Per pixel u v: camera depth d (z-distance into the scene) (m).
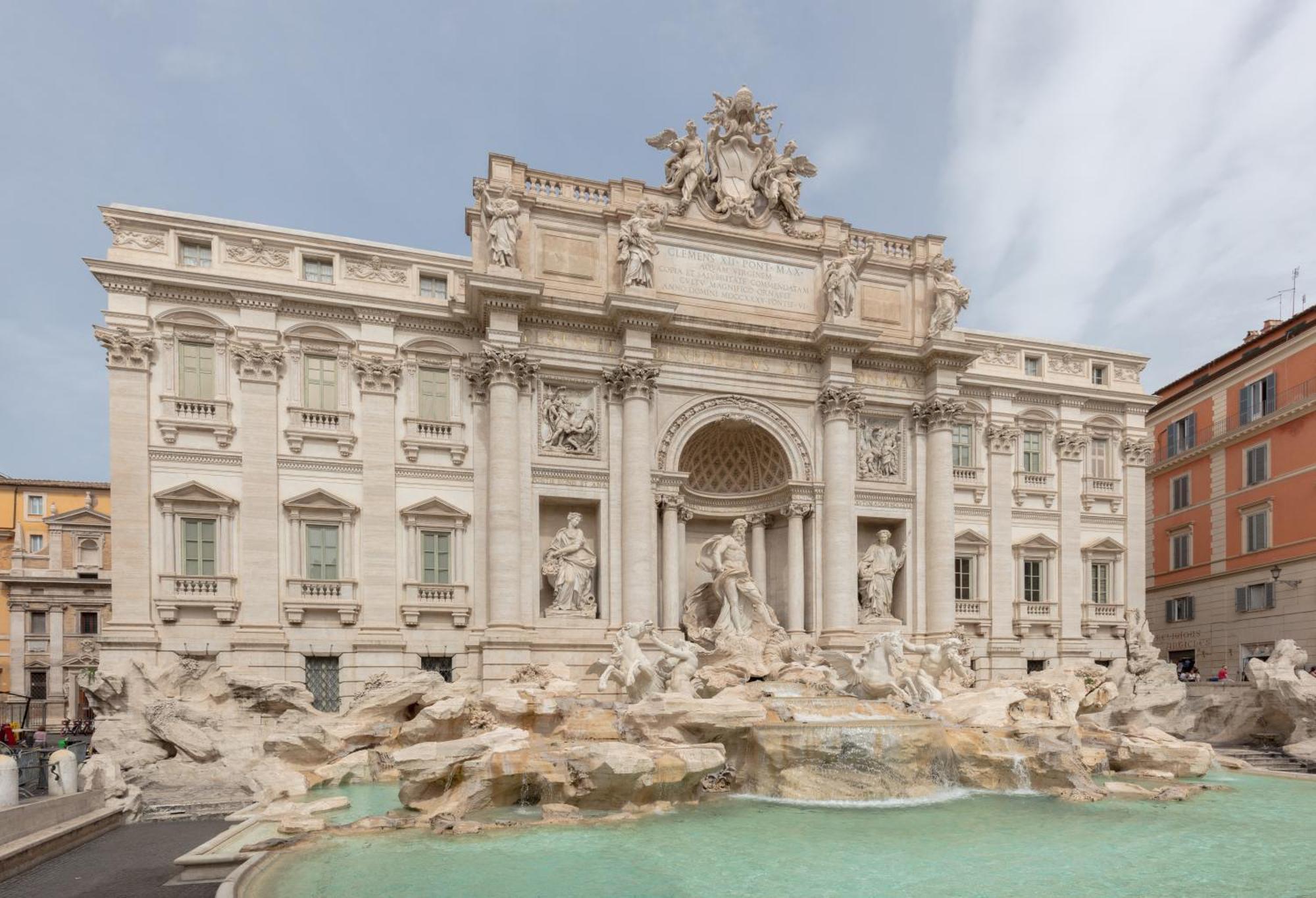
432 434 36.22
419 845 19.22
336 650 33.75
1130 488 47.91
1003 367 46.66
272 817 21.89
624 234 37.53
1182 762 29.20
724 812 22.81
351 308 35.47
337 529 34.66
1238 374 50.22
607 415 37.66
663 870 17.44
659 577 38.91
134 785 24.98
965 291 43.09
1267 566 47.00
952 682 35.25
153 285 32.88
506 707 27.53
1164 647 55.62
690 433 39.03
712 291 40.12
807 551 40.25
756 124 41.91
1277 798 25.55
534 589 35.78
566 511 37.91
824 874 17.25
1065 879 17.02
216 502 32.78
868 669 31.70
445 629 35.09
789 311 41.28
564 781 22.70
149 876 17.56
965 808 23.53
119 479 31.80
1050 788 25.92
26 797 20.84
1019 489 45.41
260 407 33.81
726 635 37.19
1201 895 16.12
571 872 17.22
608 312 36.88
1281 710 35.25
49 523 62.97
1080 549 46.38
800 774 24.72
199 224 33.91
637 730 26.31
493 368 35.41
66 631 62.12
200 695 29.08
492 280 34.56
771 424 40.28
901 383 43.03
